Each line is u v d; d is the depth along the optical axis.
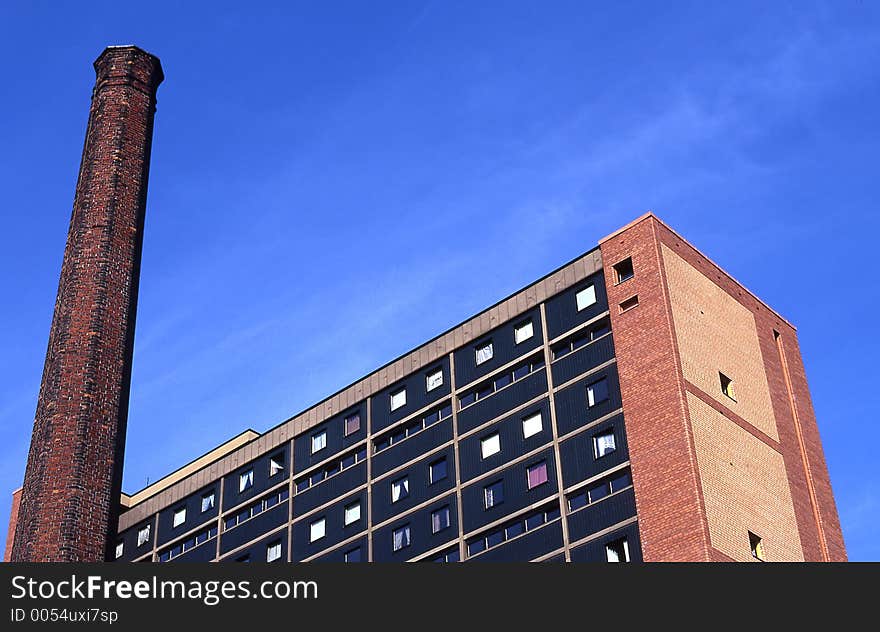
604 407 72.50
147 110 66.75
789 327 83.50
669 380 70.19
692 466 67.00
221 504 91.25
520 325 79.56
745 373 76.12
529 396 76.56
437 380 82.50
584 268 77.75
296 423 89.94
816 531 74.19
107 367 57.41
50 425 55.16
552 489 72.31
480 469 76.62
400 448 82.12
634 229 76.50
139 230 62.81
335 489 84.44
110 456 55.41
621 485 69.62
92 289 59.19
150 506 95.88
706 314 75.56
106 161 63.59
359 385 87.25
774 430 75.69
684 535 65.31
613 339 74.12
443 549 75.75
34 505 53.22
